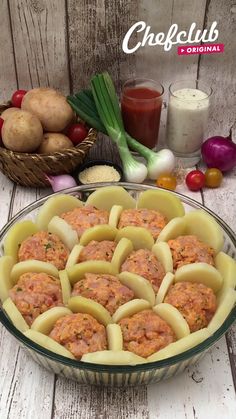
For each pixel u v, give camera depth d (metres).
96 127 1.01
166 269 0.75
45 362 0.68
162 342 0.67
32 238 0.77
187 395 0.71
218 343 0.77
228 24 1.01
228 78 1.08
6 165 0.96
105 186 0.85
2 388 0.72
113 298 0.71
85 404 0.70
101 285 0.71
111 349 0.66
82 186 0.86
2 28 1.00
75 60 1.05
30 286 0.71
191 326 0.69
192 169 1.08
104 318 0.68
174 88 1.06
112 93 1.00
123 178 1.02
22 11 0.98
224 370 0.74
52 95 0.97
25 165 0.94
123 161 1.02
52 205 0.82
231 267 0.74
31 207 0.83
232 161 1.03
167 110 1.08
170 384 0.72
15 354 0.75
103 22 1.00
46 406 0.70
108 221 0.81
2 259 0.74
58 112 0.96
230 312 0.69
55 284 0.72
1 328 0.78
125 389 0.72
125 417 0.69
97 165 1.04
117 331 0.66
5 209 0.97
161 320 0.69
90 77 1.07
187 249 0.76
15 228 0.78
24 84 1.08
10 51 1.03
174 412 0.69
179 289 0.71
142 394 0.71
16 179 0.99
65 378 0.73
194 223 0.80
